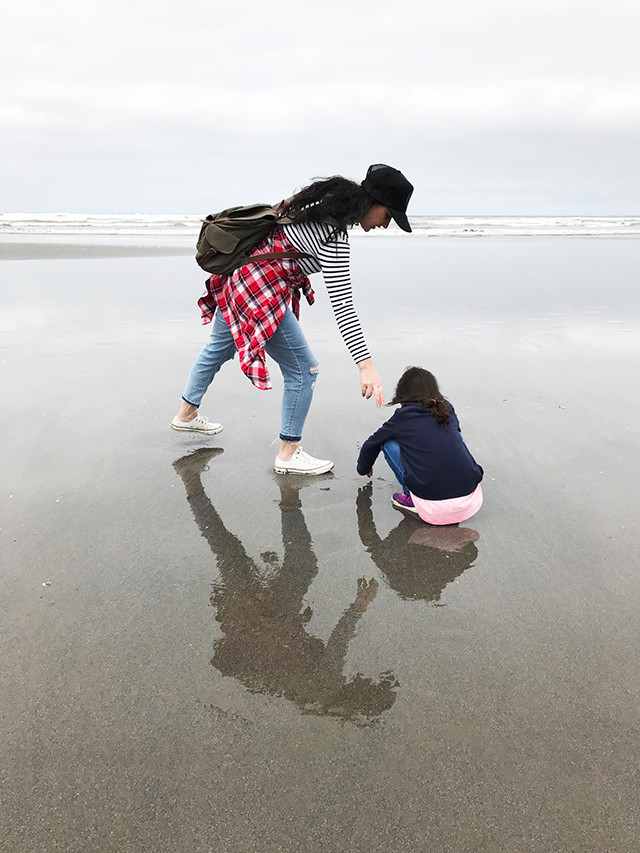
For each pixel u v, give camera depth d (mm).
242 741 1665
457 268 11336
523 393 4527
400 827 1431
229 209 2967
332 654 2008
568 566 2496
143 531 2750
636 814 1461
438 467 2727
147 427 3924
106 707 1777
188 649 2023
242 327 2982
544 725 1717
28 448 3568
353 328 2904
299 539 2723
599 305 7832
